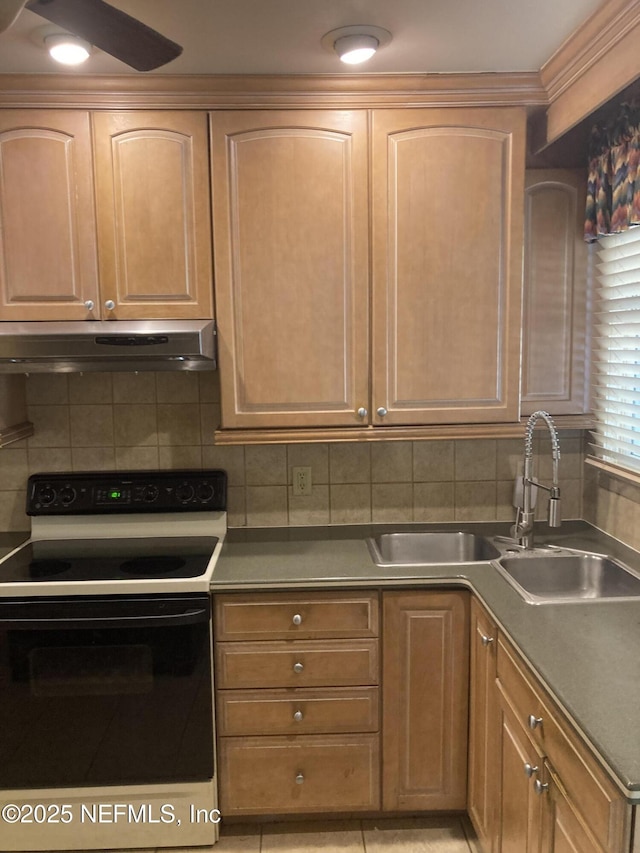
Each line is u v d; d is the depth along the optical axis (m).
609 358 2.12
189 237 1.99
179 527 2.35
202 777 1.92
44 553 2.16
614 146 1.90
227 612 1.91
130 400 2.37
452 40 1.72
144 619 1.84
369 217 2.01
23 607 1.84
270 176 1.98
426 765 1.99
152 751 1.91
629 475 1.98
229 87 1.93
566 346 2.21
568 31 1.68
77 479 2.34
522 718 1.44
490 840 1.72
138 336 1.90
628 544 2.13
